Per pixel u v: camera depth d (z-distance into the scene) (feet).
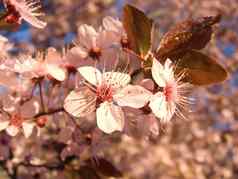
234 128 1.60
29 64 0.37
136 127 0.36
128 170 1.32
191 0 1.70
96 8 1.65
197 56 0.35
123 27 0.37
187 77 0.36
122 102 0.33
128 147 1.29
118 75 0.35
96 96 0.34
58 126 0.44
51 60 0.38
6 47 0.39
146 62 0.36
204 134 1.53
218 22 0.37
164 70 0.34
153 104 0.33
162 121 0.33
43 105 0.39
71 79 0.38
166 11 1.68
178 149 1.42
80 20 1.63
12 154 0.62
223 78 0.35
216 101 1.62
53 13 1.66
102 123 0.33
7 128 0.38
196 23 0.37
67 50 0.39
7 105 0.38
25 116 0.39
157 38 0.49
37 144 0.65
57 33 1.62
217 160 1.59
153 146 1.35
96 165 0.47
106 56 0.37
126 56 0.36
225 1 1.68
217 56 1.65
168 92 0.34
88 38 0.38
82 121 0.44
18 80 0.40
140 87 0.33
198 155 1.47
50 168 0.53
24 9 0.37
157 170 1.34
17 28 0.39
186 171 1.34
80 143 0.44
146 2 1.72
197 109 1.58
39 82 0.38
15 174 0.61
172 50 0.36
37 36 1.61
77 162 0.51
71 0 1.65
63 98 0.40
